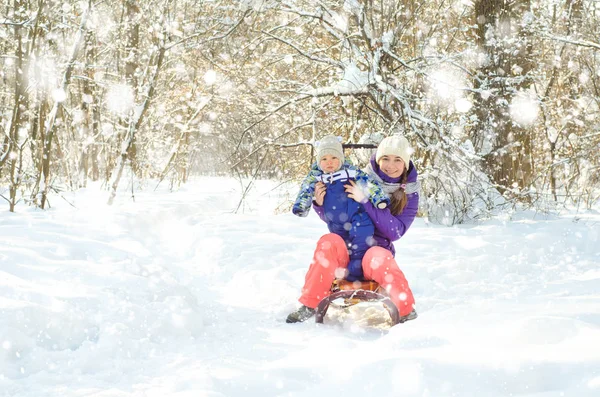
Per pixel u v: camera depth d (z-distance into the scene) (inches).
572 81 471.8
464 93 363.6
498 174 368.2
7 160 313.0
